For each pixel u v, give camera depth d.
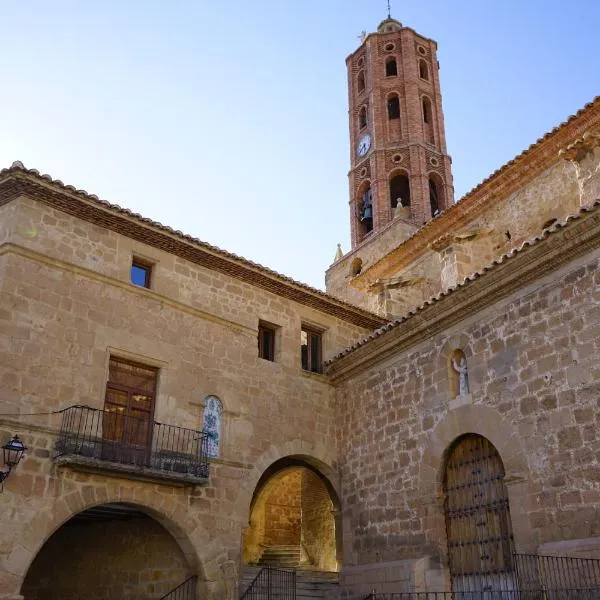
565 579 11.62
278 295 19.47
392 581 15.37
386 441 17.17
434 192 36.50
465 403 14.92
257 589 16.39
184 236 17.17
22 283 14.41
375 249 32.56
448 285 19.97
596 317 12.48
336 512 18.36
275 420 17.97
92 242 15.90
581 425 12.27
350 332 21.08
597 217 12.42
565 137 19.50
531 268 13.71
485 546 14.00
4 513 12.79
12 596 12.44
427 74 39.66
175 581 15.74
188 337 16.95
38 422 13.75
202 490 15.85
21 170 14.64
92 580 17.53
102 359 15.17
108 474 14.29
